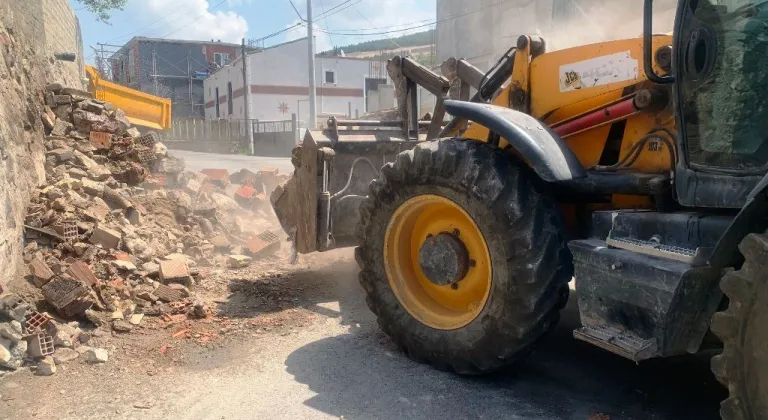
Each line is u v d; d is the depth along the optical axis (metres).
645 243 2.89
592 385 3.51
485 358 3.44
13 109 5.38
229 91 43.78
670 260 2.73
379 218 3.97
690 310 2.67
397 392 3.44
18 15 6.47
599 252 2.98
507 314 3.27
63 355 3.80
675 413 3.18
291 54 39.97
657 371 3.68
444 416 3.17
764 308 2.14
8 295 3.89
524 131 3.32
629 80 3.36
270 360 3.88
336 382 3.57
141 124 13.50
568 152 3.35
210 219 7.01
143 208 6.42
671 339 2.69
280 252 6.55
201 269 5.82
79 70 12.98
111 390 3.46
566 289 3.22
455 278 3.63
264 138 32.81
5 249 4.43
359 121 5.38
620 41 3.40
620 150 3.45
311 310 4.81
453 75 5.77
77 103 7.80
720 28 2.69
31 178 5.69
